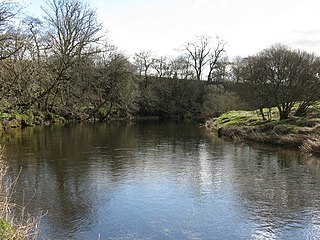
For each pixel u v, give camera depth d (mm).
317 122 20641
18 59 27375
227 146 21000
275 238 7859
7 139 22859
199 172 14023
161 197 10789
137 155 17766
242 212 9484
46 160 16047
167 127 35656
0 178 8328
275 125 22328
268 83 23625
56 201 10312
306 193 11109
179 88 53594
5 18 21469
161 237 7938
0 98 28219
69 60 32281
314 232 8172
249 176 13328
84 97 40938
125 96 43156
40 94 32812
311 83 22516
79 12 33531
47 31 32281
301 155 17391
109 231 8242
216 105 43312
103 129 31688
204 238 7887
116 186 11938
